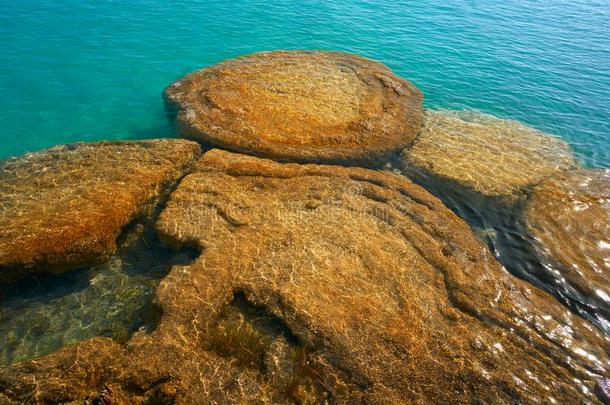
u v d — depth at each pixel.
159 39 26.92
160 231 13.60
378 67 25.25
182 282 12.00
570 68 28.05
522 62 28.28
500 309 12.21
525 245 15.01
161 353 10.36
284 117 19.78
